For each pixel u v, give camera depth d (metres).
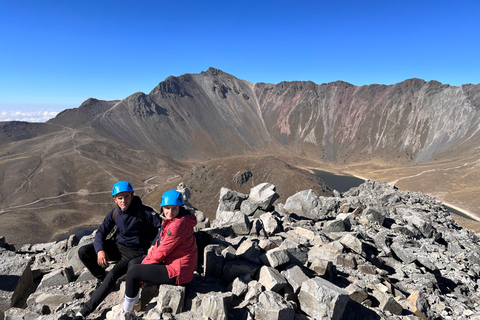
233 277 3.33
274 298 2.84
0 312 3.13
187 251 2.79
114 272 2.92
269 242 4.18
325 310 2.86
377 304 3.64
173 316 2.63
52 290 3.37
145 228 3.08
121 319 2.57
